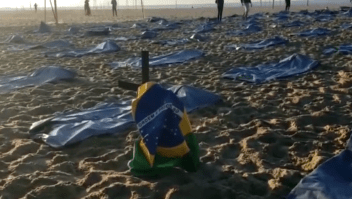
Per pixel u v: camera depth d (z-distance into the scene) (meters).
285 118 5.02
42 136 4.48
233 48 10.42
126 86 4.05
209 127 4.75
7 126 4.91
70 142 4.28
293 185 3.35
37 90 6.41
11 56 9.99
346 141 4.15
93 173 3.58
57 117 4.97
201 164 3.71
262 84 6.67
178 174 3.53
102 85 6.79
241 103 5.55
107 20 24.70
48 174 3.64
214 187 3.30
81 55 9.90
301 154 3.96
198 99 5.51
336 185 3.10
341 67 7.58
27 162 3.90
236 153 4.05
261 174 3.52
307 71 7.34
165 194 3.25
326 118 4.86
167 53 10.05
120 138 4.48
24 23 23.52
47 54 10.09
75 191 3.35
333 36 11.70
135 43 11.95
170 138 3.38
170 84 6.79
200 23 18.27
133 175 3.56
